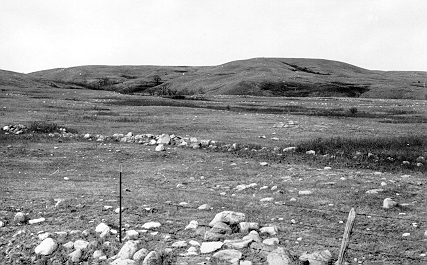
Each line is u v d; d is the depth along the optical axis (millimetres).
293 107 65188
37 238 11055
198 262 9336
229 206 13703
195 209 13398
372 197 14469
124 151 24984
